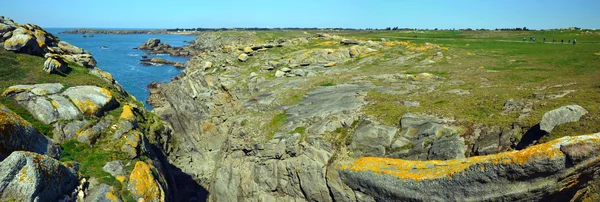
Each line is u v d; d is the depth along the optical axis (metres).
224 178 26.83
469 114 19.77
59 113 18.86
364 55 49.94
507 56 42.66
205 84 45.38
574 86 22.34
